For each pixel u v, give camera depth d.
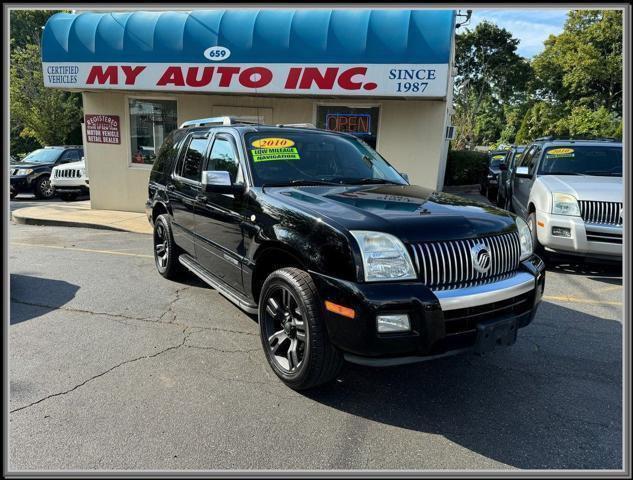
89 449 2.66
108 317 4.67
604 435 2.87
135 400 3.16
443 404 3.20
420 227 2.99
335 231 2.94
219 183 3.86
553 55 35.56
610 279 6.30
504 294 3.03
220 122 5.16
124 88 9.67
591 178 6.84
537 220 6.50
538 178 7.14
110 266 6.70
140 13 9.72
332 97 9.16
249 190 3.86
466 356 3.92
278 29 8.71
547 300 5.39
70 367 3.61
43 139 27.83
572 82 34.34
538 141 8.96
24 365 3.63
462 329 2.93
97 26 9.78
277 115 9.99
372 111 9.45
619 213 5.87
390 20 8.23
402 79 8.18
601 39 32.69
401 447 2.74
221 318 4.70
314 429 2.88
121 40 9.59
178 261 5.80
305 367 3.09
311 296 3.03
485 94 39.91
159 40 9.36
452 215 3.21
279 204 3.47
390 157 9.42
